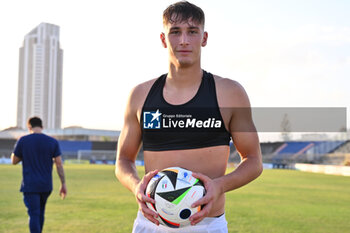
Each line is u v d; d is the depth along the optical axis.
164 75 2.46
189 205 2.02
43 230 6.29
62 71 179.62
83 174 23.11
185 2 2.26
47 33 173.62
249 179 2.22
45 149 5.70
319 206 9.65
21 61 174.50
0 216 7.67
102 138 93.94
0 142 69.12
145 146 2.40
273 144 58.53
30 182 5.56
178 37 2.22
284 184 17.39
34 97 171.38
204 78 2.35
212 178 2.26
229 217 7.79
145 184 2.13
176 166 2.28
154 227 2.29
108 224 6.83
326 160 48.62
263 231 6.41
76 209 8.62
